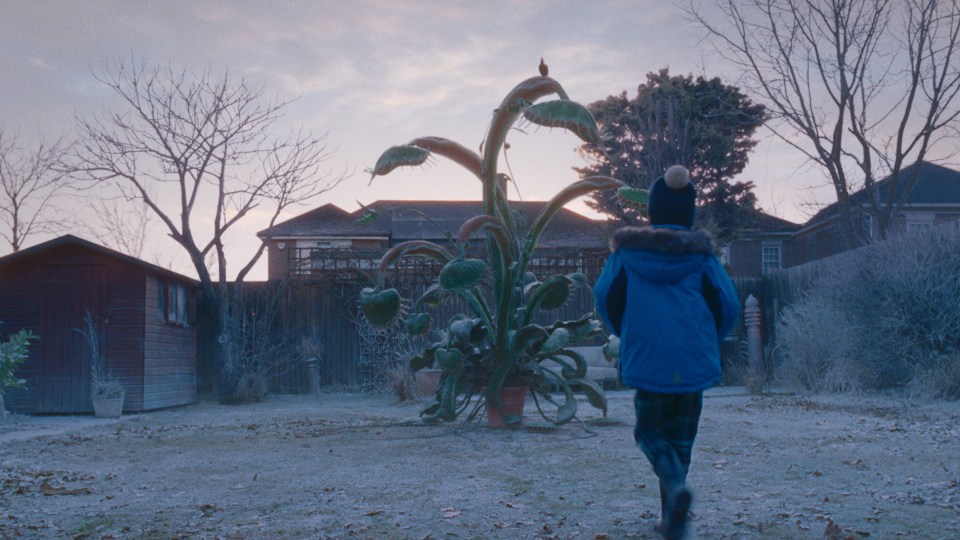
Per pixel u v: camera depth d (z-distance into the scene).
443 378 8.81
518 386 8.34
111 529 4.25
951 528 3.81
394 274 17.95
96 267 13.85
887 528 3.83
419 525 4.11
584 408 11.30
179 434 9.16
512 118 7.92
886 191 28.44
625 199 7.95
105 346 13.69
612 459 6.13
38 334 13.67
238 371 16.39
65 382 13.55
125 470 6.39
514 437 7.56
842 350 13.00
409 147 7.95
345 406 13.77
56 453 7.59
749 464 5.86
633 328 3.35
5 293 13.77
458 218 36.19
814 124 20.62
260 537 3.97
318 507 4.63
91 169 16.94
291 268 18.23
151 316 14.11
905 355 12.12
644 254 3.35
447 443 7.28
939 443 6.81
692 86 30.08
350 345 17.94
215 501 4.93
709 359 3.31
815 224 28.38
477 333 8.33
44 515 4.66
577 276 8.07
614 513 4.25
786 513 4.16
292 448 7.34
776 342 16.64
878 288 12.76
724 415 9.82
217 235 17.23
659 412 3.39
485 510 4.41
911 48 19.52
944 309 11.84
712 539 3.67
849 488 4.87
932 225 12.86
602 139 7.49
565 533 3.84
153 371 14.09
